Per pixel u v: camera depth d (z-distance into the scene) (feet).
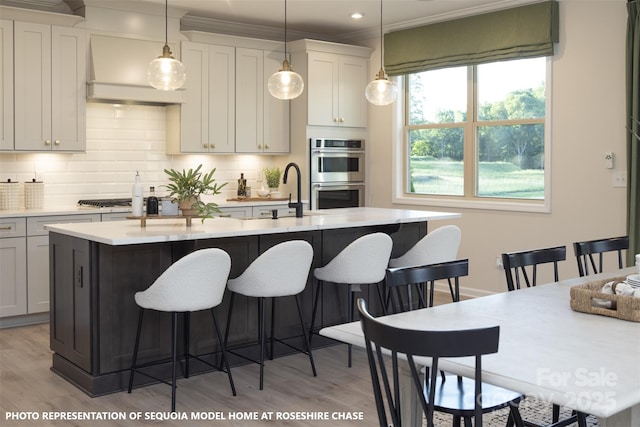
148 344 13.33
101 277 12.71
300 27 24.31
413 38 23.07
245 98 22.90
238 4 20.80
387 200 24.67
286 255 13.08
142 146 22.00
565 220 19.38
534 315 8.59
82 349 13.02
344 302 16.46
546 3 19.19
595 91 18.54
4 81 18.17
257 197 23.50
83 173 20.83
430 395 6.11
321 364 14.74
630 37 17.35
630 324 8.11
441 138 23.13
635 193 17.42
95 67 19.43
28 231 18.02
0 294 17.69
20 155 19.62
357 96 24.67
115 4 19.84
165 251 13.51
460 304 9.29
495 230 21.22
